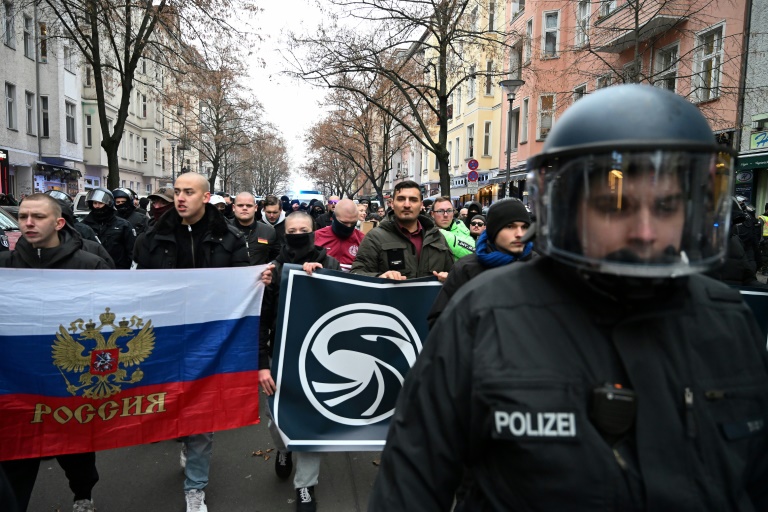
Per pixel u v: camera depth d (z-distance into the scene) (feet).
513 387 3.43
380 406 11.16
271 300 11.46
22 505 9.27
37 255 9.89
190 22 46.57
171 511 10.75
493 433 3.45
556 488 3.30
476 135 100.48
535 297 3.69
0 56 71.72
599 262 3.32
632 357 3.45
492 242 9.60
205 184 11.25
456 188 112.27
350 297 11.16
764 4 39.88
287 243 12.10
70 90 91.04
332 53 42.52
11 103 75.72
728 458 3.42
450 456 3.86
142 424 10.03
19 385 9.32
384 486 4.03
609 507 3.26
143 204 40.27
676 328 3.58
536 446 3.35
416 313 11.41
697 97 40.37
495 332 3.62
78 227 20.04
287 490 11.66
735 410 3.51
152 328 10.17
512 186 78.59
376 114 94.89
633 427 3.36
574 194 3.44
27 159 78.74
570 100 45.68
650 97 3.42
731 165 3.45
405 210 12.69
